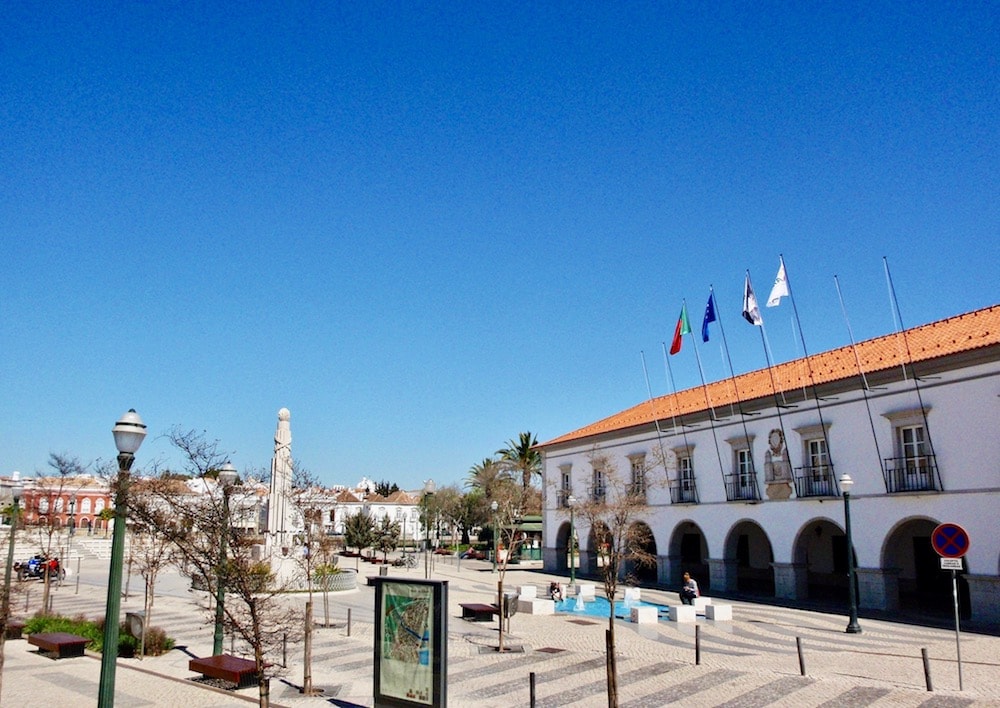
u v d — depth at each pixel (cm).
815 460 2903
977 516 2311
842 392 2784
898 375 2567
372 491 11081
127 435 1038
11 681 1446
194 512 1395
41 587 3403
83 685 1412
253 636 1185
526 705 1264
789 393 2947
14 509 2134
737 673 1516
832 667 1587
